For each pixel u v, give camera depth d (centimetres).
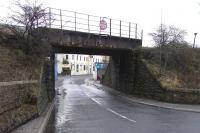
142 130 1475
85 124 1648
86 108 2453
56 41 3189
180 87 2988
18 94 1603
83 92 4303
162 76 3167
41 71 2138
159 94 3056
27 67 2075
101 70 7812
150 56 3566
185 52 3512
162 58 3500
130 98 3275
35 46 2392
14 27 2312
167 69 3338
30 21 2322
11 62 1966
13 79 1625
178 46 3550
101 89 4897
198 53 3625
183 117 2005
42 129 1377
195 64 3428
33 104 1766
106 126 1584
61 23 3219
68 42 3288
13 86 1499
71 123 1681
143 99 3189
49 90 2762
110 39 3622
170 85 2997
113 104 2792
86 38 3434
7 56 2023
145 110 2367
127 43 3794
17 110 1523
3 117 1273
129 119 1859
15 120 1371
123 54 4047
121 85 4184
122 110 2339
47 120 1730
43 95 2177
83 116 1980
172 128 1553
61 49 3678
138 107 2573
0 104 1266
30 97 1773
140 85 3484
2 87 1304
